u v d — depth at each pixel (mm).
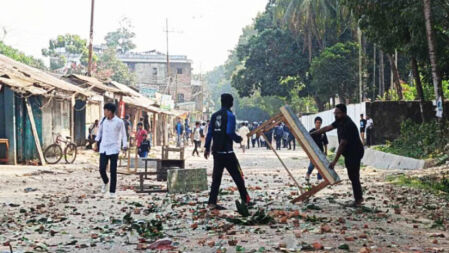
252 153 37219
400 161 22125
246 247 6746
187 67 91062
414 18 23281
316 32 53969
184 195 12781
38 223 9062
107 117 13227
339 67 49469
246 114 117188
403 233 7895
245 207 9242
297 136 11062
